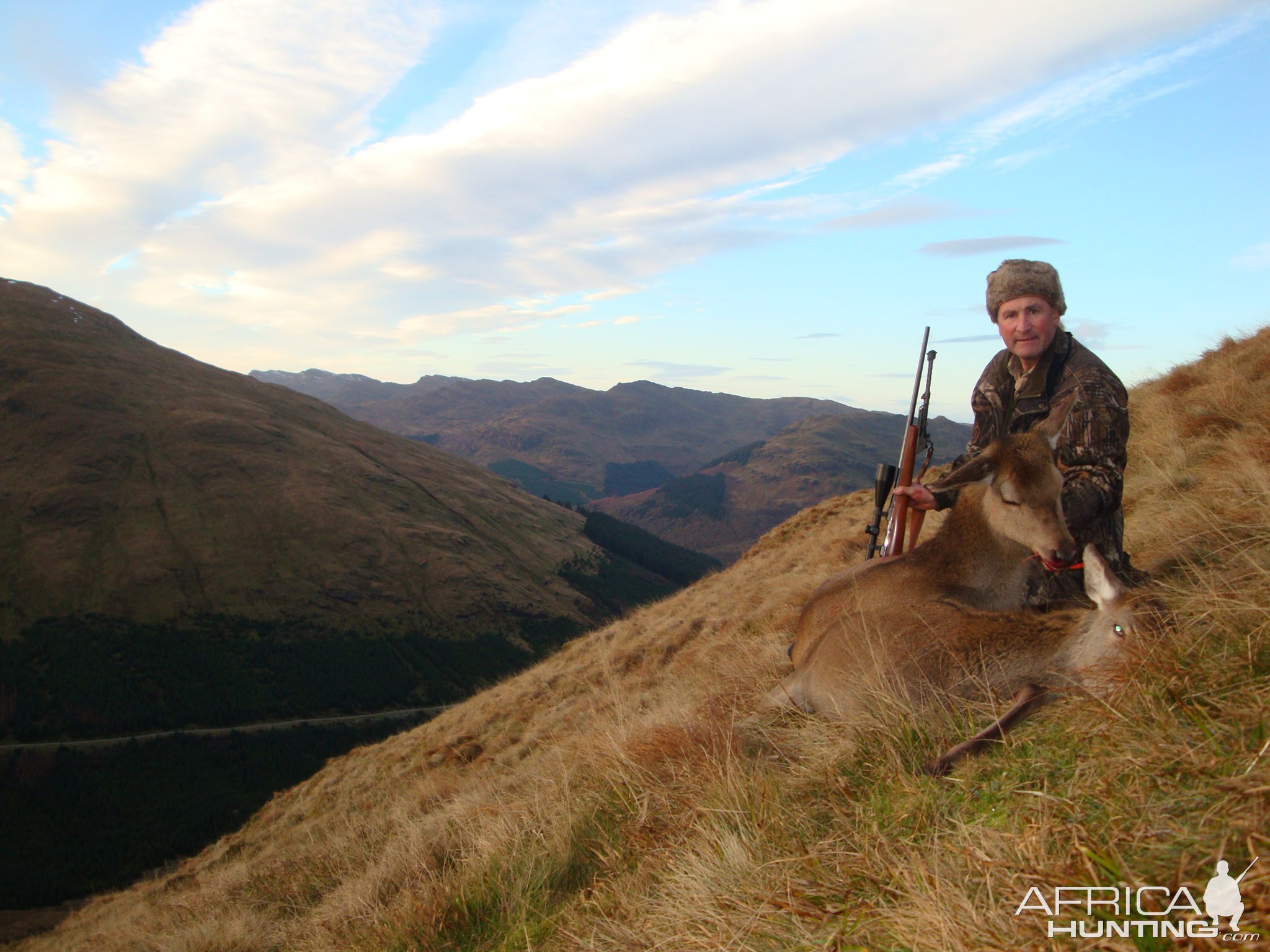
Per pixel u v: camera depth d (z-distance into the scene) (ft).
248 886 36.42
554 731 47.55
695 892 9.96
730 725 15.60
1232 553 14.02
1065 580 13.98
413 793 45.52
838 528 67.62
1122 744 8.38
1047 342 14.65
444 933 15.60
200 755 433.48
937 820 9.10
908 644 13.02
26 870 328.49
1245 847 6.07
